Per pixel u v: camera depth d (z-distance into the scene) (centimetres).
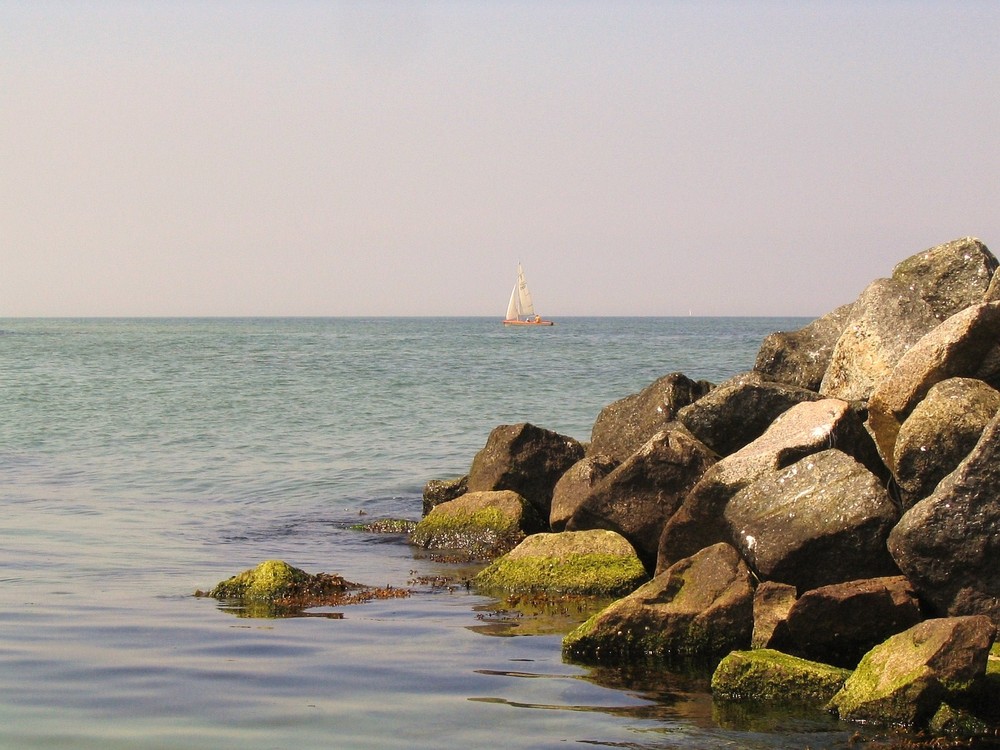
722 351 14375
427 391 7719
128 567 2577
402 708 1561
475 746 1413
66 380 8962
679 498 2441
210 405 6812
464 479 3322
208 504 3609
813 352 3009
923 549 1809
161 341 19875
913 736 1468
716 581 1877
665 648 1836
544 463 3095
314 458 4653
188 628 1988
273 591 2262
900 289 2739
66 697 1585
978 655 1505
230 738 1431
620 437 3077
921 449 2050
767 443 2203
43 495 3703
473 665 1781
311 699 1595
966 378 2153
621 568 2331
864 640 1748
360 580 2484
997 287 2538
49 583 2366
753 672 1630
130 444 5069
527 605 2217
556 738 1446
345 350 15575
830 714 1555
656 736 1459
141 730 1456
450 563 2714
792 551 1950
